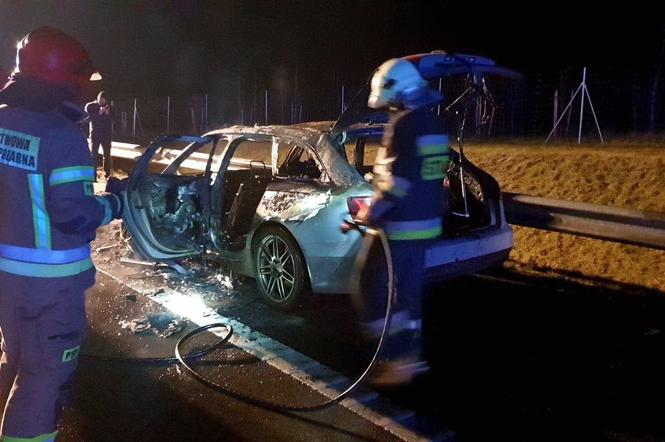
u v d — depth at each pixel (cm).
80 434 352
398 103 391
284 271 524
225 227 596
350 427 354
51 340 279
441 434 346
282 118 2475
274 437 346
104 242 787
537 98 1491
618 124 1412
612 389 393
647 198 713
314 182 514
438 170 391
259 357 444
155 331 495
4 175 269
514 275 632
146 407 380
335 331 488
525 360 436
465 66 448
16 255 271
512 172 880
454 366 429
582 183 790
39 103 265
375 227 397
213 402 385
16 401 282
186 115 2816
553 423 356
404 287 406
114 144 1379
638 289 577
